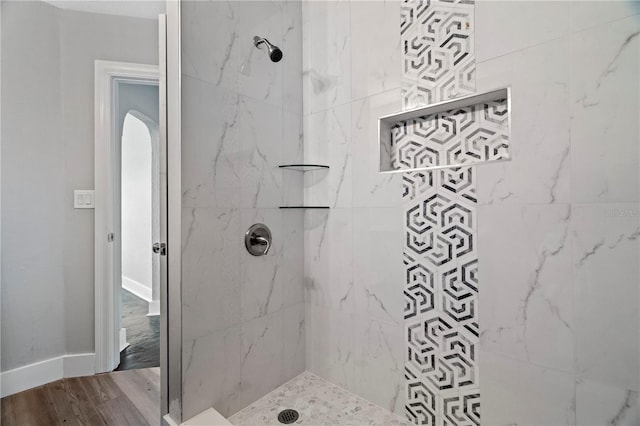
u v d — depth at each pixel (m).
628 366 0.86
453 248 1.17
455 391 1.18
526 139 1.01
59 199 2.03
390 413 1.35
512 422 1.05
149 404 1.75
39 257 1.97
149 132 3.57
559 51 0.96
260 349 1.47
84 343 2.08
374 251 1.40
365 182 1.43
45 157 1.99
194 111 1.24
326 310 1.59
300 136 1.67
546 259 0.98
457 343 1.17
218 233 1.31
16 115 1.90
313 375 1.65
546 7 0.98
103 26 2.13
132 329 2.88
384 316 1.38
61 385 1.93
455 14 1.16
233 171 1.37
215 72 1.31
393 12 1.34
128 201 4.23
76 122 2.07
